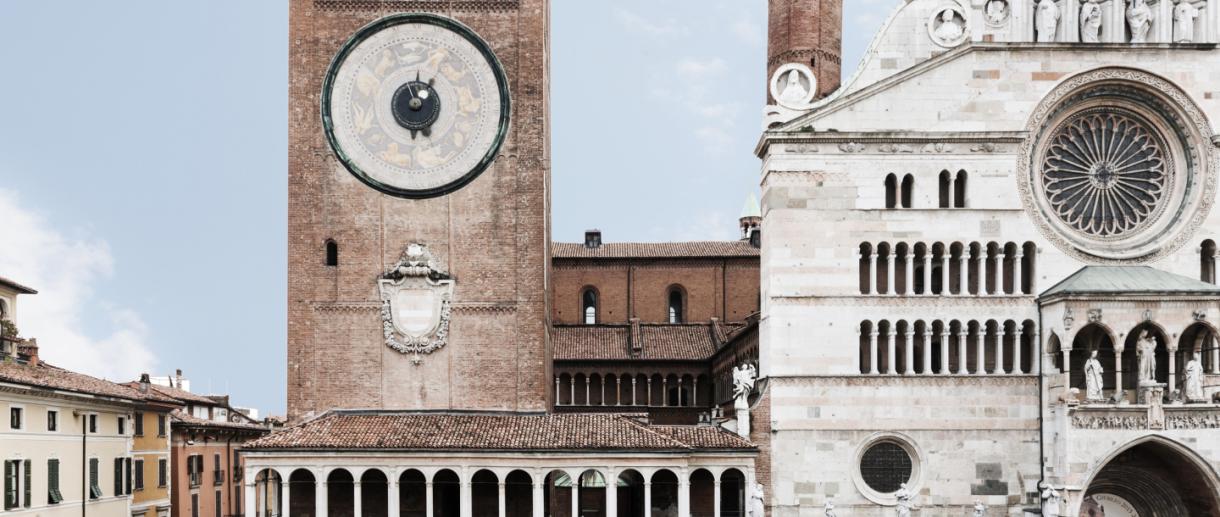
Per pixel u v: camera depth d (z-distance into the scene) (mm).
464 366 62875
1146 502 60969
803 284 58875
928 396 58656
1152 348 56094
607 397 85625
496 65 63750
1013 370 58906
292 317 62719
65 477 65312
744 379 59750
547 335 67938
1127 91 60375
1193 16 60719
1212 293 55531
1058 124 60625
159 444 81375
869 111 59656
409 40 64062
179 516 84438
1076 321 55656
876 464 59094
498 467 57500
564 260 92375
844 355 58656
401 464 57344
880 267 60281
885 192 59562
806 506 58094
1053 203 60562
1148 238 60062
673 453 57125
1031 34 60469
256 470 57062
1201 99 59719
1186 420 55000
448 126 63750
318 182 63406
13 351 67500
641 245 95875
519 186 63406
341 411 62500
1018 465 58344
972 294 59250
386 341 62812
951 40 60781
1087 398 55188
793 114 60375
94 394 67375
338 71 63750
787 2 67625
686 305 92250
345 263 63188
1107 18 60938
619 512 68438
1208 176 59625
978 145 59531
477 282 63188
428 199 63562
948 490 58250
